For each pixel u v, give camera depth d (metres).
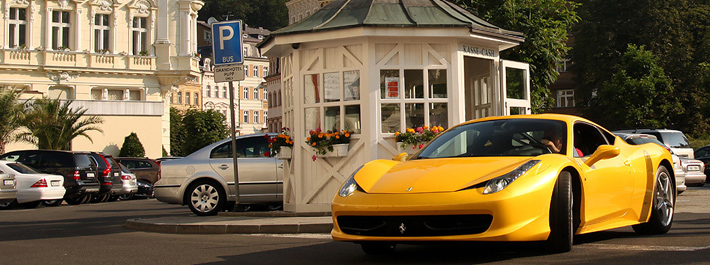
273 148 13.36
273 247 9.18
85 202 26.78
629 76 53.16
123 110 54.03
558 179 7.17
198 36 116.38
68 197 25.75
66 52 56.62
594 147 8.46
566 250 7.30
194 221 12.66
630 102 52.19
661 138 23.94
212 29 13.96
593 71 62.06
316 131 12.65
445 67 12.49
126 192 27.23
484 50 13.28
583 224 7.57
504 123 8.43
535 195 6.82
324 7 13.37
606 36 61.50
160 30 60.44
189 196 15.66
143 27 60.41
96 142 52.88
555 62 21.55
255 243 9.73
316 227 10.91
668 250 7.60
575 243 8.41
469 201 6.64
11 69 54.81
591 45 62.47
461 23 12.28
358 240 7.09
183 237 11.12
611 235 9.31
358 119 12.40
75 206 23.94
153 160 32.81
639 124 51.75
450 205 6.66
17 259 8.91
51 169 24.61
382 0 12.85
